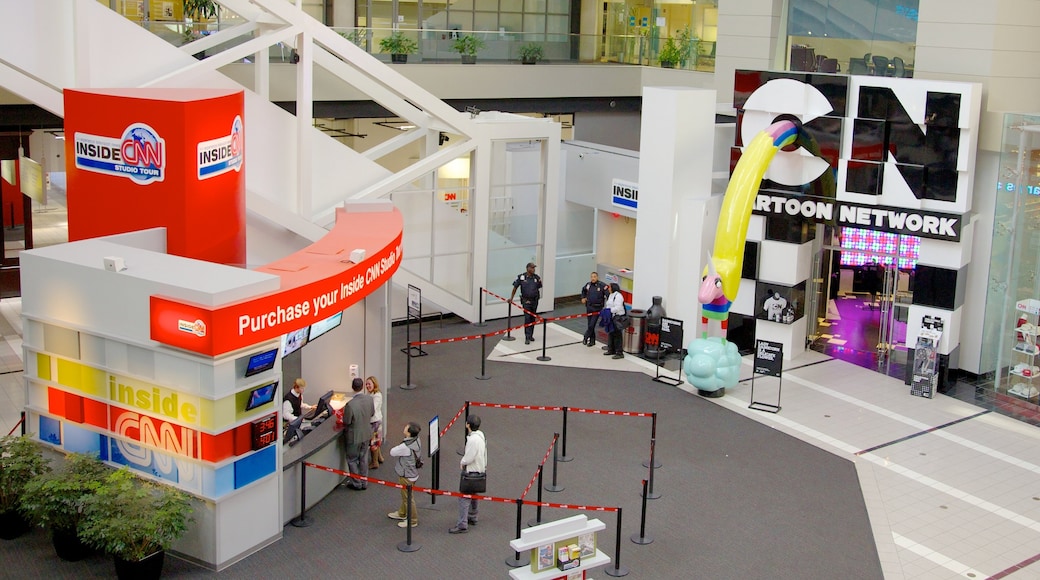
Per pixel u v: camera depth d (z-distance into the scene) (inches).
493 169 837.2
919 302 695.7
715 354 661.9
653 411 642.2
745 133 730.8
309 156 697.0
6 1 580.7
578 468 551.5
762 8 792.9
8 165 855.1
